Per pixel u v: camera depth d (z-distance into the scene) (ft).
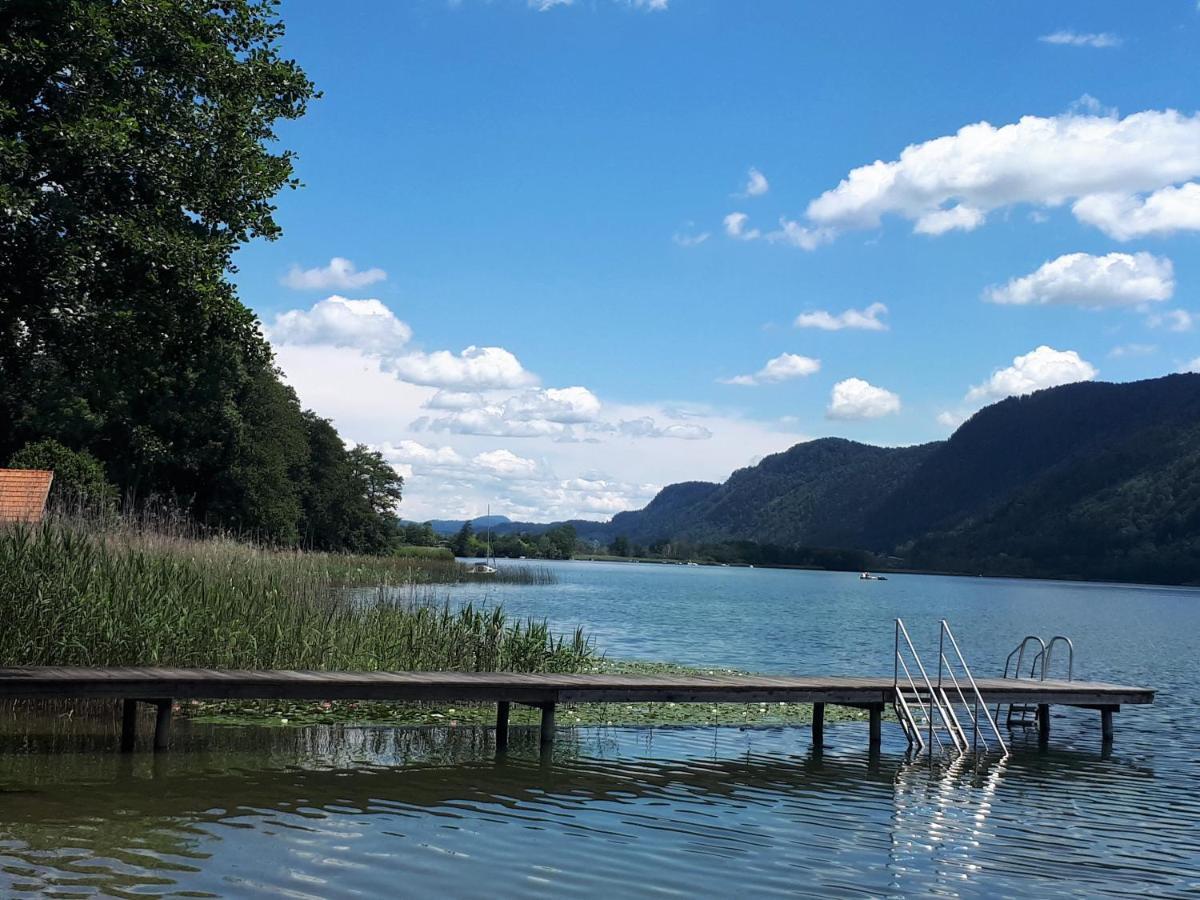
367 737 44.37
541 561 609.83
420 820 30.53
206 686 38.68
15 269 44.88
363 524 275.59
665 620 139.44
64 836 26.68
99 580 46.68
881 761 44.83
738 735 49.96
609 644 98.27
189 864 24.97
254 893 23.20
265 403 198.08
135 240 45.57
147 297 48.62
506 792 34.99
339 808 31.40
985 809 36.14
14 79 45.60
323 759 38.86
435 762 39.55
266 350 55.67
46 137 45.06
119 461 171.94
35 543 46.60
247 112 54.65
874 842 30.94
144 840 26.68
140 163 46.96
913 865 28.68
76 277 45.85
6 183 42.83
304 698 40.34
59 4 45.21
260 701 50.65
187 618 47.39
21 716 43.96
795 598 242.58
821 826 32.55
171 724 41.52
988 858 29.76
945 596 299.38
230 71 53.93
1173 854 30.83
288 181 57.16
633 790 36.37
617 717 53.26
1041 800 38.01
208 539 75.10
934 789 39.24
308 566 71.82
